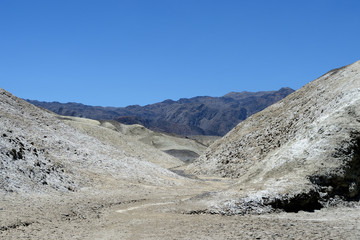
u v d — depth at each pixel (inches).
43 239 572.7
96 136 3403.1
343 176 1066.7
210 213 936.3
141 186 1529.3
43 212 778.2
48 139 1664.6
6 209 743.1
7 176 965.8
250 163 2380.7
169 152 6486.2
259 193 992.2
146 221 809.5
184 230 703.1
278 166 1187.9
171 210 959.6
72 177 1289.4
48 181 1119.0
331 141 1149.1
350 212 953.5
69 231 655.1
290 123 2336.4
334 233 651.5
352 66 2198.6
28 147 1224.8
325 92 2176.4
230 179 2316.7
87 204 960.3
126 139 4082.2
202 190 1588.3
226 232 674.2
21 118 1761.8
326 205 1016.9
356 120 1211.2
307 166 1109.1
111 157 1879.9
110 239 621.0
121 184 1477.6
